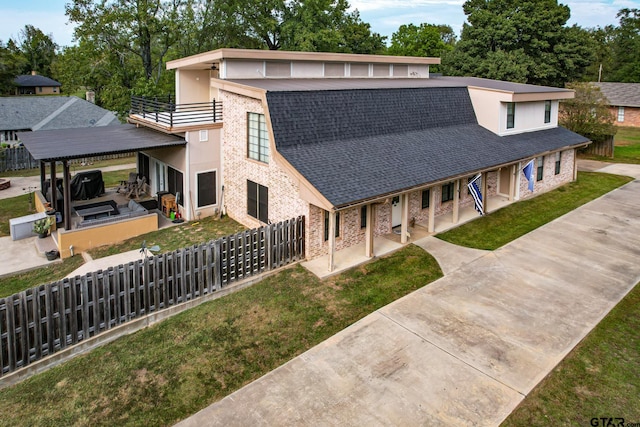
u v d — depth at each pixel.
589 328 11.58
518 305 12.71
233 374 10.07
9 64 58.69
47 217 18.25
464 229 18.34
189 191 19.22
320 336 11.35
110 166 32.72
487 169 18.44
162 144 18.44
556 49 37.72
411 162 16.91
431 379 9.70
